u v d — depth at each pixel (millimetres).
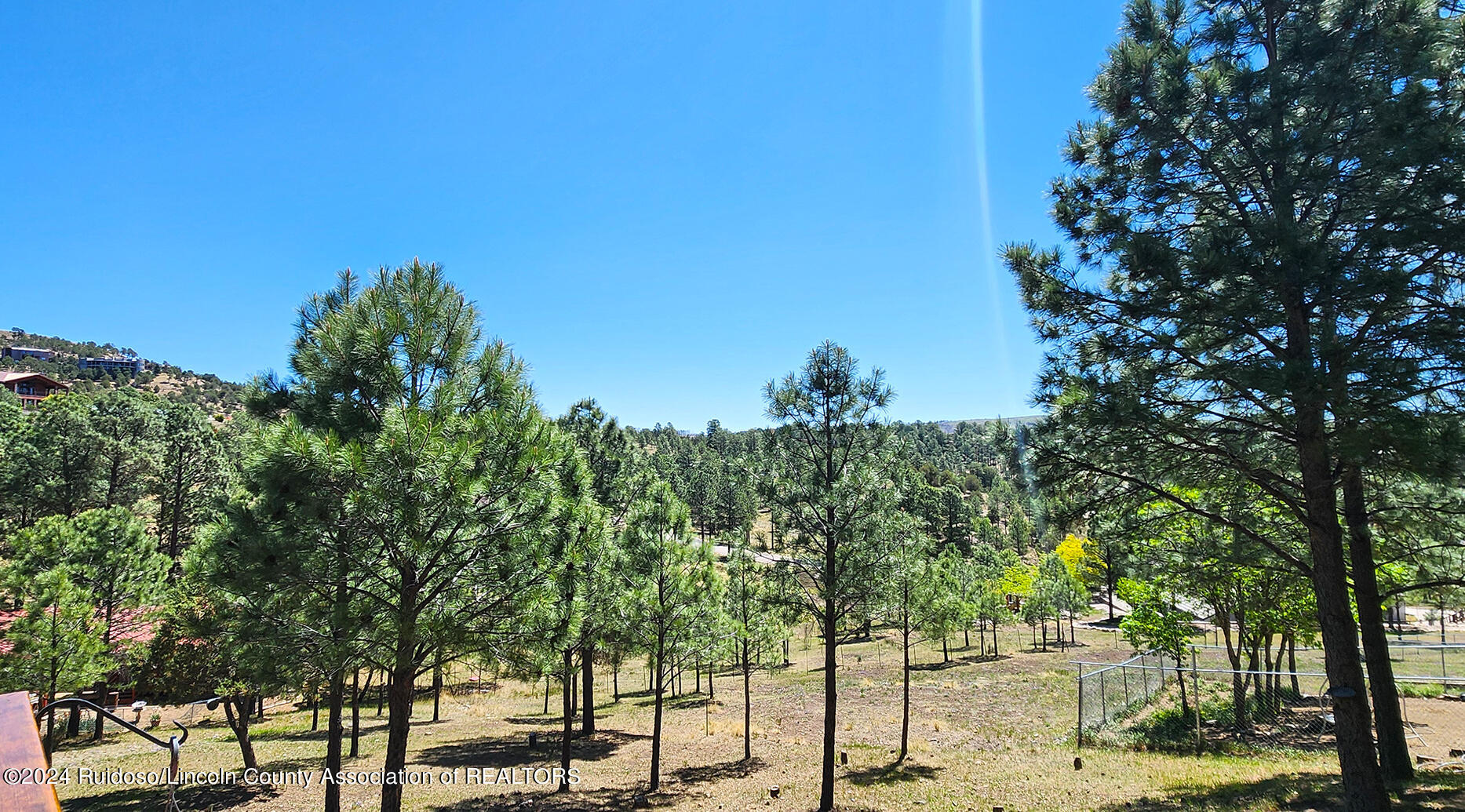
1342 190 7809
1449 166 6777
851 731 20281
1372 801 7410
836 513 12250
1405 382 6465
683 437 128750
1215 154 8477
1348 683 7762
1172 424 8195
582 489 11969
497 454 7500
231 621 7238
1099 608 62000
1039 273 9172
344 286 9000
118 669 17406
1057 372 8852
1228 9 9016
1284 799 8977
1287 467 9383
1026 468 9305
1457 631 38531
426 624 7078
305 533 6723
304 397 8117
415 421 6691
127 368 154250
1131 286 8695
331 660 6844
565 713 14461
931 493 71250
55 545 18266
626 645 15000
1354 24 7734
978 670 34250
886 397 12594
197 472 39438
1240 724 16078
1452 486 6898
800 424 12891
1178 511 9883
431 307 8227
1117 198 9125
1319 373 6750
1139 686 21141
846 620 12555
